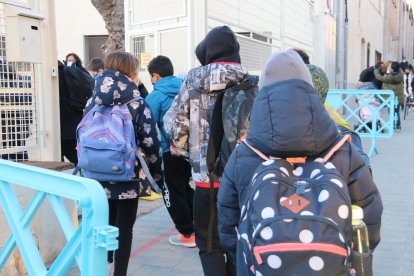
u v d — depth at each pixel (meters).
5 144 4.25
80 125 3.58
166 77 4.89
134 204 3.75
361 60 25.58
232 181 2.31
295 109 2.07
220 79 3.35
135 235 5.29
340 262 1.85
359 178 2.21
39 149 4.61
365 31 26.00
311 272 1.82
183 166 4.79
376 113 10.11
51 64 4.71
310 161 2.14
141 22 8.05
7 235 3.88
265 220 1.89
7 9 4.14
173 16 7.36
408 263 4.48
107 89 3.52
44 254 4.20
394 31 46.91
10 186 2.79
